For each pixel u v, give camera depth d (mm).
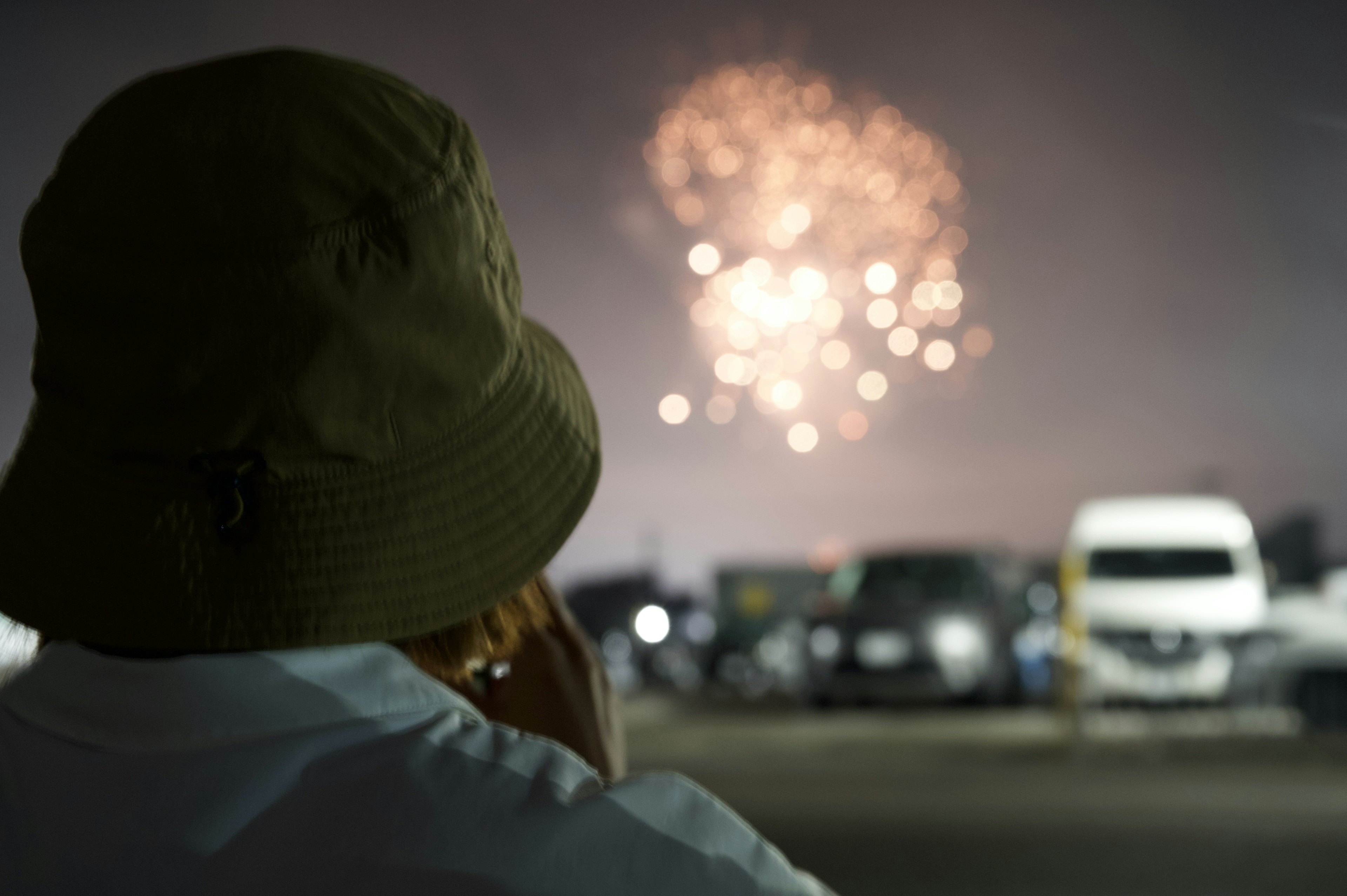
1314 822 5930
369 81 645
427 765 565
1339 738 8734
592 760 905
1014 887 4840
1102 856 5328
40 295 599
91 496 613
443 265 608
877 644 11453
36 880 564
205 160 595
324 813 556
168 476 604
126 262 580
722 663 20609
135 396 583
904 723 10750
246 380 578
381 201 599
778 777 7719
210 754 575
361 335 588
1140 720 9820
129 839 560
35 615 613
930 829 5957
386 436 616
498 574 648
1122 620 9602
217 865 552
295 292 577
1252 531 10820
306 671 597
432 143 631
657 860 544
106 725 595
